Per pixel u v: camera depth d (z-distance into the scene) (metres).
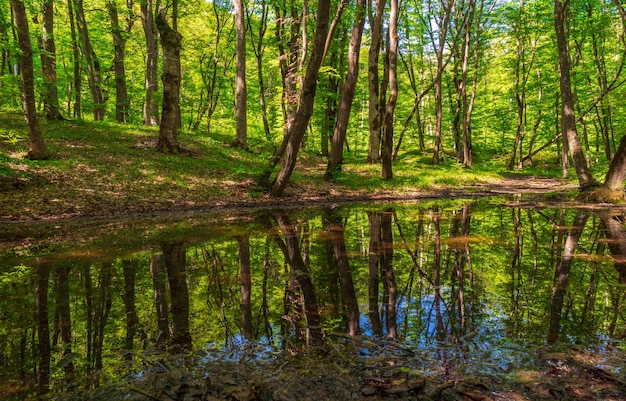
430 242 5.73
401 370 1.99
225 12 25.58
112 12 20.28
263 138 21.73
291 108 17.75
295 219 8.34
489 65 30.41
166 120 14.70
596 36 21.11
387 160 16.08
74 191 9.89
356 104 29.50
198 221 8.07
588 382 1.86
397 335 2.43
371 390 1.79
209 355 2.19
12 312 2.95
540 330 2.48
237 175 13.51
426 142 37.91
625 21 13.27
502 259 4.59
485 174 22.00
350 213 9.38
